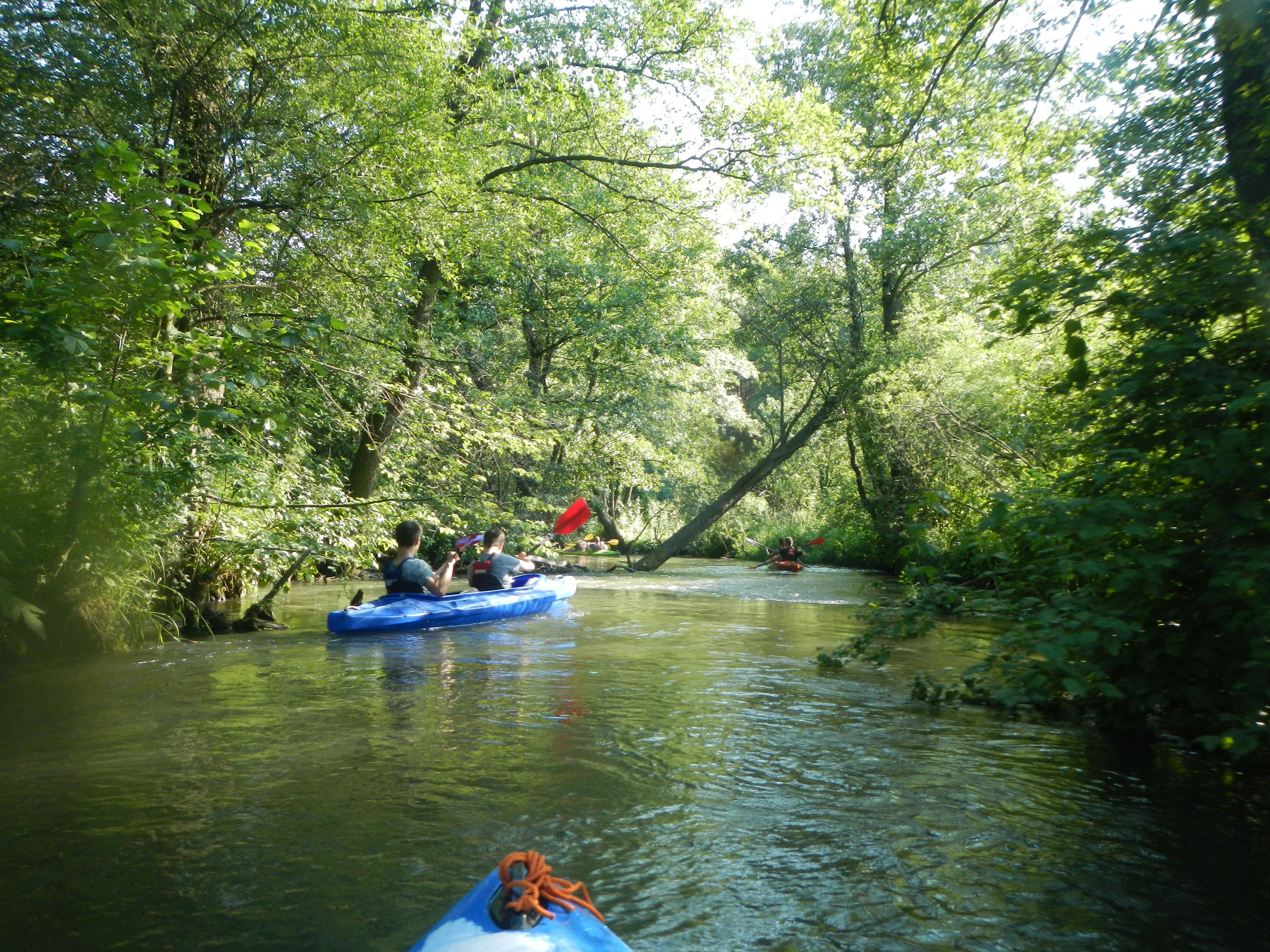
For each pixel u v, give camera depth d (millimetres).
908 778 3949
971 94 8531
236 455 6777
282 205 8445
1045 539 5004
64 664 6418
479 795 3627
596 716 5023
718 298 20000
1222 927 2594
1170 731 4707
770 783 3846
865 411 17328
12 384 5797
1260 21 4832
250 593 11695
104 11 6824
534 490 17141
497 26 11047
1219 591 4078
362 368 9336
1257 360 4215
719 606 11500
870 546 20000
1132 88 6289
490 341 16734
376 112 8781
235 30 7574
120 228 5277
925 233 16547
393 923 2510
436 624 8625
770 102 11516
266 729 4652
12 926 2477
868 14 8805
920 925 2586
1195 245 4168
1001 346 11656
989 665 5273
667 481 24281
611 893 2748
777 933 2523
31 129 6750
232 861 2932
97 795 3580
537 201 12484
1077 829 3346
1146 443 4430
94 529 6547
